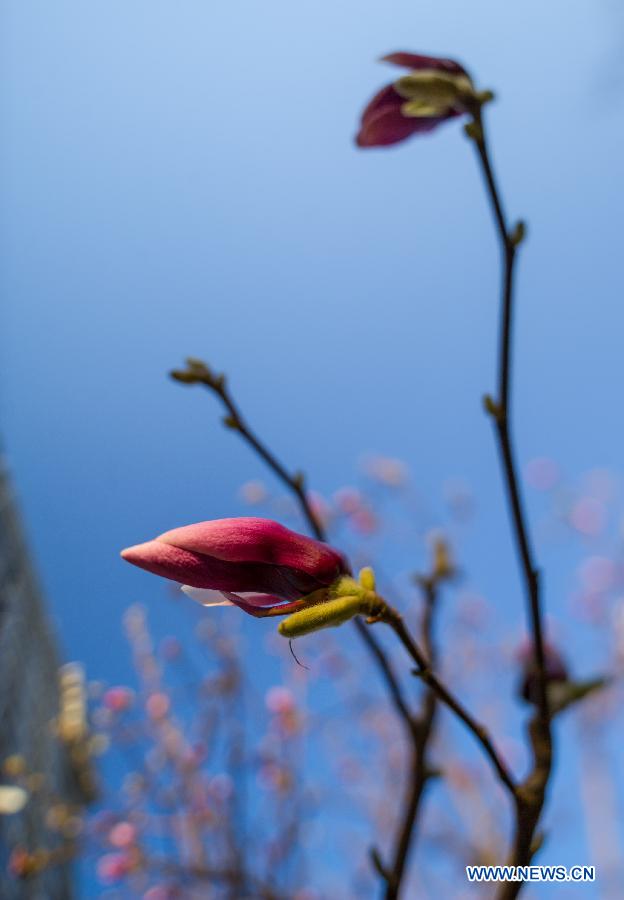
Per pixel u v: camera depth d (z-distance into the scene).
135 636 1.48
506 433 0.61
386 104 0.66
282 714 1.34
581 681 0.68
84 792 2.09
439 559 0.78
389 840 1.48
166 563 0.57
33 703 2.00
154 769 1.33
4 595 1.80
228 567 0.57
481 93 0.63
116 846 1.23
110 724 1.39
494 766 0.58
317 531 0.71
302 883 1.18
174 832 1.25
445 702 0.58
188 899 1.24
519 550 0.60
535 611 0.60
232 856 1.15
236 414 0.70
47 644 2.34
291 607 0.57
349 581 0.57
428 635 0.76
